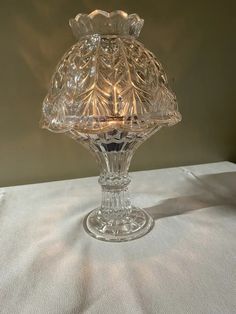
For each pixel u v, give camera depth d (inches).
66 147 28.9
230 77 30.6
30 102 26.8
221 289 13.1
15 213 22.2
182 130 31.1
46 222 20.7
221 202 22.6
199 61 29.3
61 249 17.1
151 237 18.0
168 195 24.3
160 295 12.8
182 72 29.2
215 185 26.1
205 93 30.5
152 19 27.2
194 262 15.3
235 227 18.8
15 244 17.8
